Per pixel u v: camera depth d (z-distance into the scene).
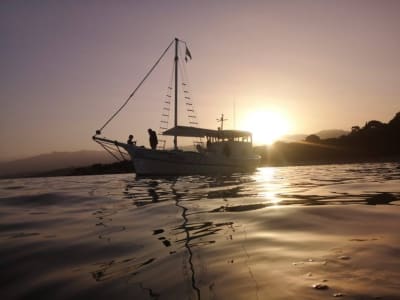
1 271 3.93
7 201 11.41
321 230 5.19
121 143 26.70
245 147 31.88
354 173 20.27
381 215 6.18
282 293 2.95
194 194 11.19
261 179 18.41
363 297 2.79
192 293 3.03
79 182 20.89
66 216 7.70
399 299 2.73
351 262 3.65
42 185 19.20
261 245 4.48
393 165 30.05
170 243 4.80
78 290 3.26
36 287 3.38
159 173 26.33
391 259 3.69
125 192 12.78
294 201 8.53
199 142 30.50
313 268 3.53
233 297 2.91
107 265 3.96
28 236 5.75
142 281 3.39
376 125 69.50
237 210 7.38
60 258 4.35
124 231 5.75
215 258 4.00
